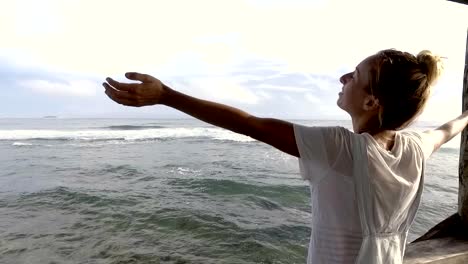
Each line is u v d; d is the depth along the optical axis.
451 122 1.52
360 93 1.13
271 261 7.38
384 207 1.03
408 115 1.09
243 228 9.23
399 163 1.06
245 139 36.62
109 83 0.91
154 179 15.77
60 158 22.44
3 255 7.43
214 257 7.47
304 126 1.00
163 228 9.16
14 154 23.97
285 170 18.80
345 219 1.03
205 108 0.96
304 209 11.39
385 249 1.04
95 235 8.62
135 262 7.19
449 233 2.50
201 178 15.89
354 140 1.00
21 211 10.61
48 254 7.51
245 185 14.52
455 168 20.92
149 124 65.25
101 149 27.44
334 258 1.04
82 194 12.62
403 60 1.04
